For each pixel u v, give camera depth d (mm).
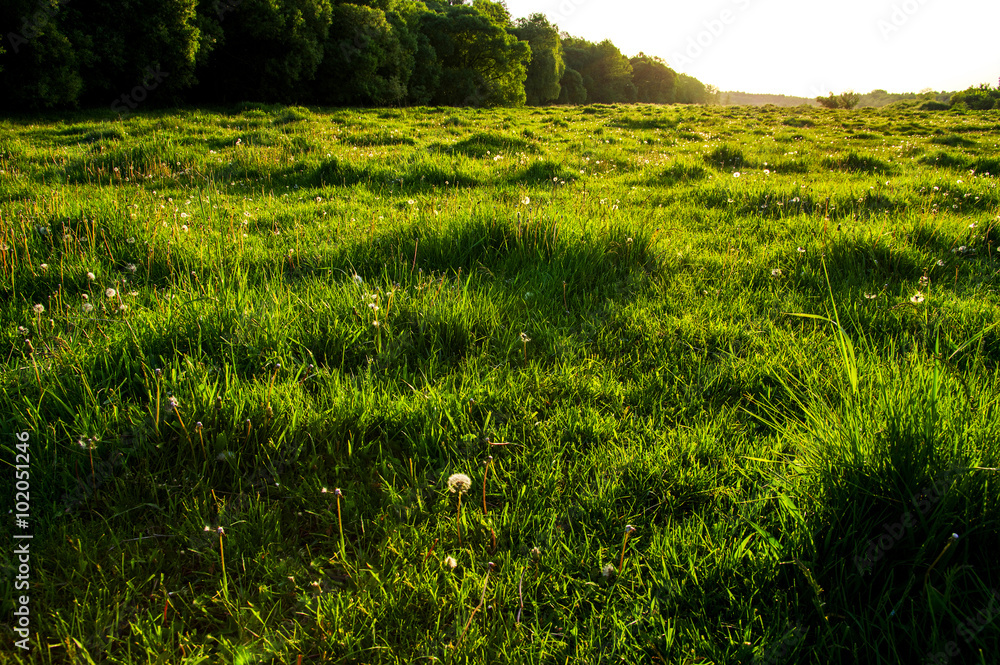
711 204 6344
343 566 1702
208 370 2291
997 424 1717
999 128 17297
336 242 4277
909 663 1342
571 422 2299
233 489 1956
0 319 2852
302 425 2164
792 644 1350
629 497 1918
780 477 1849
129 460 1984
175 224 3973
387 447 2184
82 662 1392
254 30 23406
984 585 1408
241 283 3086
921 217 4703
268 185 7660
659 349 2934
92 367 2330
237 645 1460
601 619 1500
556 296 3566
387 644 1444
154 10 19516
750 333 3041
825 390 2389
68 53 16984
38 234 3773
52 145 10867
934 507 1541
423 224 4246
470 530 1794
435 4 51594
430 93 38125
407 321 2945
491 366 2727
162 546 1750
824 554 1575
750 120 19672
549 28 60688
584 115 20547
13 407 2041
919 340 2867
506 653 1404
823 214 5426
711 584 1582
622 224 4363
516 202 5590
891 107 33438
